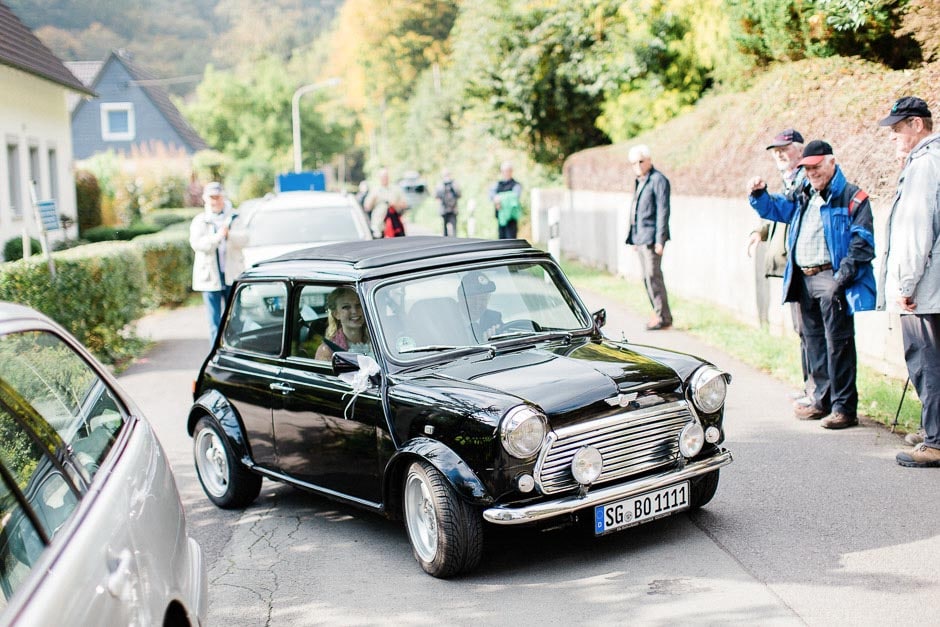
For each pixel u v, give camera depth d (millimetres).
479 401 4621
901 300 5891
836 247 6727
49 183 26625
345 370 5266
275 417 5953
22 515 2449
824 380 7258
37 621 2123
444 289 5512
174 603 3215
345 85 81562
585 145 27578
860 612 4145
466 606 4539
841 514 5363
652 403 4879
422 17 75875
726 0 16094
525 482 4504
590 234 20234
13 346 2969
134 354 13016
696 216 13742
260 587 5047
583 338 5742
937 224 5789
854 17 12195
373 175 82750
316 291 5715
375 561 5273
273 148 84312
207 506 6680
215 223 11742
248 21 92375
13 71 23531
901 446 6543
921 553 4738
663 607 4340
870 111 10062
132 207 36000
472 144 36438
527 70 26344
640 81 22172
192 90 88688
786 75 13188
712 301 13164
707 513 5547
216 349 6660
